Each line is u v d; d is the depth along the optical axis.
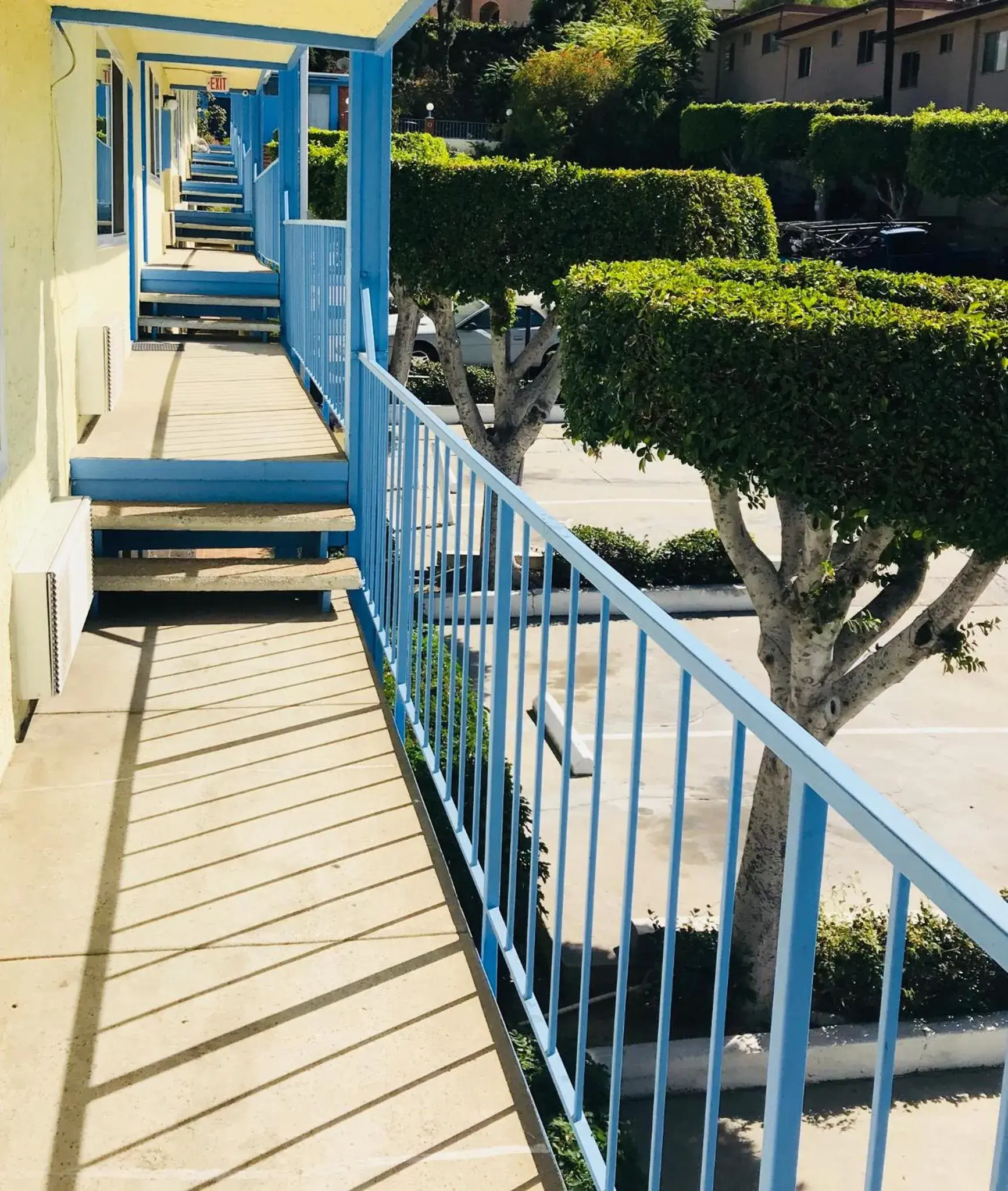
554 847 7.61
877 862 7.77
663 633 1.99
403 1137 2.55
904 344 5.36
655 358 5.90
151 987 3.04
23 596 4.35
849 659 6.87
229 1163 2.47
